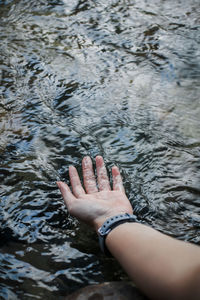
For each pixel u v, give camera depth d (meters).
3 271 1.50
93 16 3.25
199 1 3.50
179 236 1.65
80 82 2.56
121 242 1.43
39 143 2.10
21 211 1.74
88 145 2.10
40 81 2.56
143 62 2.76
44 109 2.34
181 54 2.84
